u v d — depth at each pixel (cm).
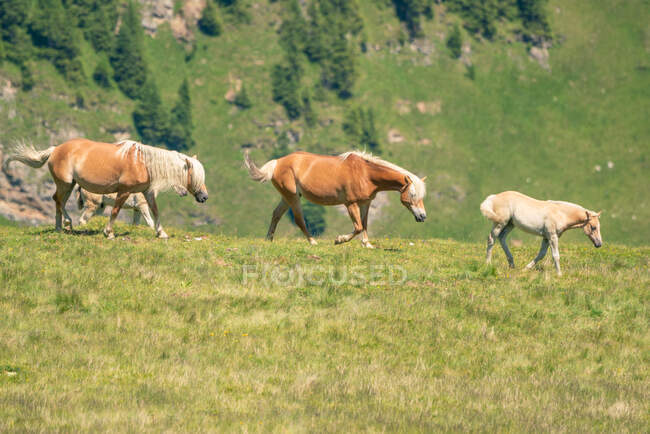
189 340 1165
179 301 1347
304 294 1458
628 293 1564
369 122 18388
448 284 1590
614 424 878
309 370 1052
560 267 1816
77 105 16925
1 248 1620
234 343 1161
